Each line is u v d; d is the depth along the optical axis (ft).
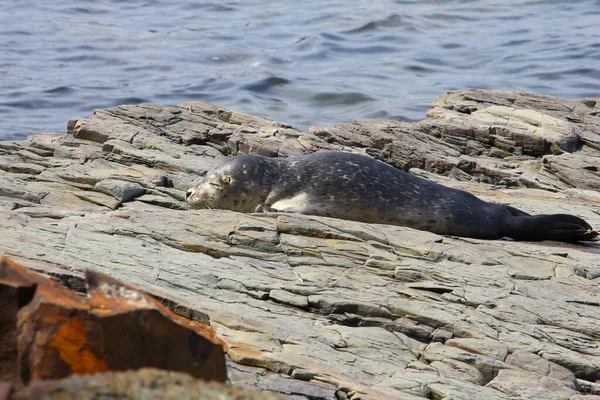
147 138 153.58
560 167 157.07
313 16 381.19
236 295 94.02
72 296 58.49
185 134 161.79
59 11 392.47
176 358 58.13
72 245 100.07
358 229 111.55
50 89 268.21
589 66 296.30
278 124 173.27
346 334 88.02
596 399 80.12
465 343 88.53
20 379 54.75
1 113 243.81
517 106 188.24
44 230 103.71
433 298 96.58
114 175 132.57
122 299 58.85
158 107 172.76
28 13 386.32
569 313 95.30
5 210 109.50
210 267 99.04
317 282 97.60
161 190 129.39
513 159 167.73
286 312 92.12
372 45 333.42
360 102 263.08
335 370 80.53
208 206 124.67
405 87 278.46
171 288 93.61
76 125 156.56
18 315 56.39
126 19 380.78
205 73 292.81
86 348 55.36
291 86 277.85
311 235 110.42
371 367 82.43
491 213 121.19
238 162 124.57
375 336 88.22
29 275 59.06
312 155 126.82
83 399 41.78
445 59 313.94
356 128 173.68
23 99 257.14
